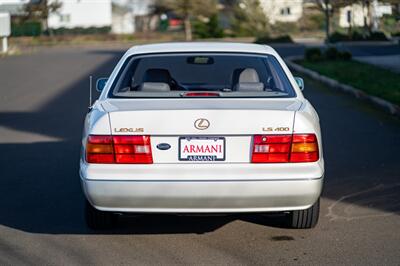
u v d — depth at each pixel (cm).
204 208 596
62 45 4925
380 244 644
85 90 2023
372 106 1583
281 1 5506
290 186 589
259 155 591
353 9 4450
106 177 589
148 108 604
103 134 596
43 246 647
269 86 723
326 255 616
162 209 598
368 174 920
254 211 600
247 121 592
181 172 587
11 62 3259
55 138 1238
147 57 733
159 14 5809
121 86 698
